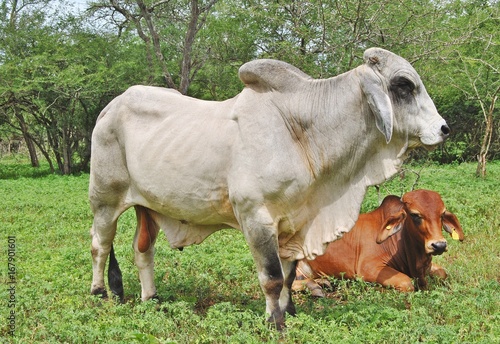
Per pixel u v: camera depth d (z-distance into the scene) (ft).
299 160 15.60
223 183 16.14
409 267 19.57
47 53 68.74
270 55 42.45
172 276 22.04
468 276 20.11
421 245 18.94
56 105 70.85
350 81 15.72
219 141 16.07
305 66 35.78
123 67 69.56
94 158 18.76
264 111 15.78
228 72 66.23
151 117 17.61
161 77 74.84
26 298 18.58
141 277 19.24
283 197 15.44
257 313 16.24
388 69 15.39
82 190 52.95
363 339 14.60
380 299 17.93
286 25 39.63
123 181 18.51
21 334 16.10
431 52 33.37
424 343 14.10
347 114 15.62
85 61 70.90
